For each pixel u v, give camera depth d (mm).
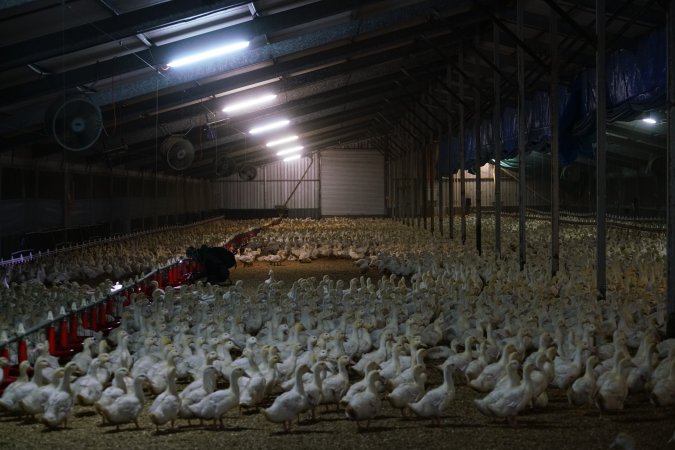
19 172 29094
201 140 41281
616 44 23375
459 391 12125
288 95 38000
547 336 12562
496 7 27953
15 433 10141
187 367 12484
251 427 10336
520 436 9727
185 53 21781
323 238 43750
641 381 11164
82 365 12391
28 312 16734
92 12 17797
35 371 10703
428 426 10234
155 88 24234
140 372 11750
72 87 21703
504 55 33938
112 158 39625
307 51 28531
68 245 33781
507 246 35625
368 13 24703
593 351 12633
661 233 37656
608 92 25547
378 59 33531
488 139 42625
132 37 20188
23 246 29078
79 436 9984
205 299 20094
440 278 23078
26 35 18188
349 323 15508
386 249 35031
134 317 16469
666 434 9703
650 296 18750
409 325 14750
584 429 9977
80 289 21062
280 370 11820
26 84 21578
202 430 10219
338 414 10906
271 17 21672
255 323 16984
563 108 29875
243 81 28984
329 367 11297
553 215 23016
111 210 42125
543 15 26531
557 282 21406
